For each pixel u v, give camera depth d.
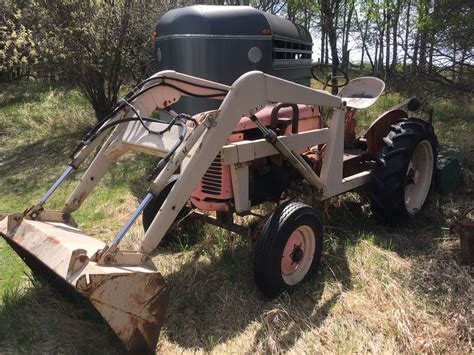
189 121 3.13
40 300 3.13
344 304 3.01
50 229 2.86
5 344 2.73
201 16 5.86
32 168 6.59
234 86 2.82
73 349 2.68
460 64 7.28
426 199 4.40
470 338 2.62
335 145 3.66
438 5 7.12
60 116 8.89
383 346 2.60
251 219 4.24
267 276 2.99
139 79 8.75
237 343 2.72
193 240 3.98
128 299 2.36
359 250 3.65
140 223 4.54
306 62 8.32
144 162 6.43
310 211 3.21
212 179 3.29
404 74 8.17
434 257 3.53
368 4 8.21
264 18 6.18
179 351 2.69
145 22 7.85
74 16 6.95
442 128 7.13
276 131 3.44
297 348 2.63
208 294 3.20
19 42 6.67
